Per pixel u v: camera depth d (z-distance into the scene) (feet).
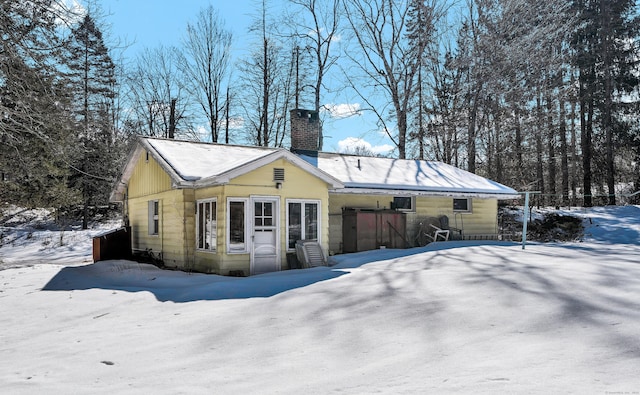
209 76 115.24
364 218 51.85
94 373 13.34
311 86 105.91
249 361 13.70
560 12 89.76
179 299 25.59
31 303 26.81
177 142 49.16
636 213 76.59
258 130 111.45
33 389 12.00
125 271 39.68
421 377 10.89
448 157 97.60
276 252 39.40
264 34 107.55
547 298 17.60
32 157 56.59
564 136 102.17
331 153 63.77
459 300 18.74
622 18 95.04
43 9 37.04
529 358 11.42
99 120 98.37
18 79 38.88
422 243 58.23
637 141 94.99
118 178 58.54
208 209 39.65
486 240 61.72
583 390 8.95
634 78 93.40
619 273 22.03
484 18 87.97
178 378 12.41
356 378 11.35
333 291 23.65
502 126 93.86
